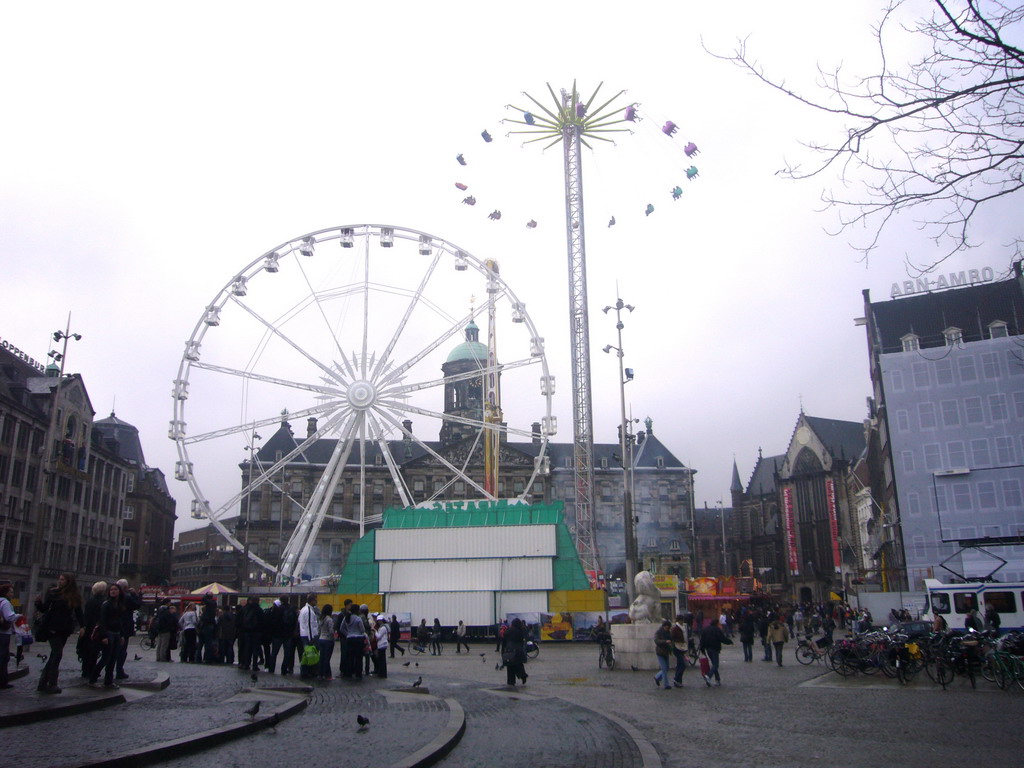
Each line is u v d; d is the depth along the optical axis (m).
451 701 19.66
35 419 82.62
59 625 17.36
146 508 125.19
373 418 67.62
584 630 59.25
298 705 17.72
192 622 32.34
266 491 133.38
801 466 142.00
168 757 12.29
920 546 74.44
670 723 18.20
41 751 12.03
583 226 86.38
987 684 26.52
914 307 85.44
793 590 137.88
